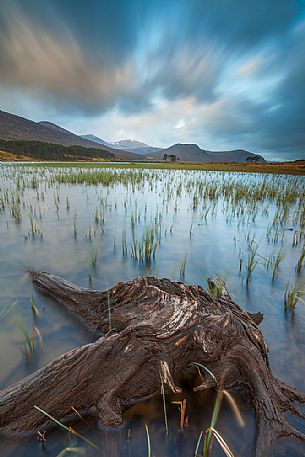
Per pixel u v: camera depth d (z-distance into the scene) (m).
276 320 3.99
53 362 2.62
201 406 2.61
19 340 3.40
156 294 3.45
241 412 2.53
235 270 5.83
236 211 12.02
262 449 2.15
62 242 7.29
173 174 35.88
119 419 2.39
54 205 12.34
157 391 2.72
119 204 13.06
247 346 2.87
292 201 14.98
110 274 5.49
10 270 5.44
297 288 4.98
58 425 2.38
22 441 2.24
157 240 7.61
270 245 7.54
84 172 33.28
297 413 2.49
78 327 3.70
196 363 2.83
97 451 2.18
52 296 4.38
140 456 2.14
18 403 2.36
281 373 3.01
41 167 47.12
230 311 3.25
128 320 3.21
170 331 2.87
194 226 9.35
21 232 8.08
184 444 2.24
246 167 55.09
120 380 2.60
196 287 3.81
